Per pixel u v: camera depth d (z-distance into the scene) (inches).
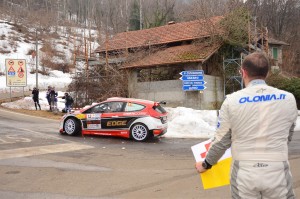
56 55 2691.9
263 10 2281.0
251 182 118.3
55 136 579.2
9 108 1094.4
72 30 3339.1
